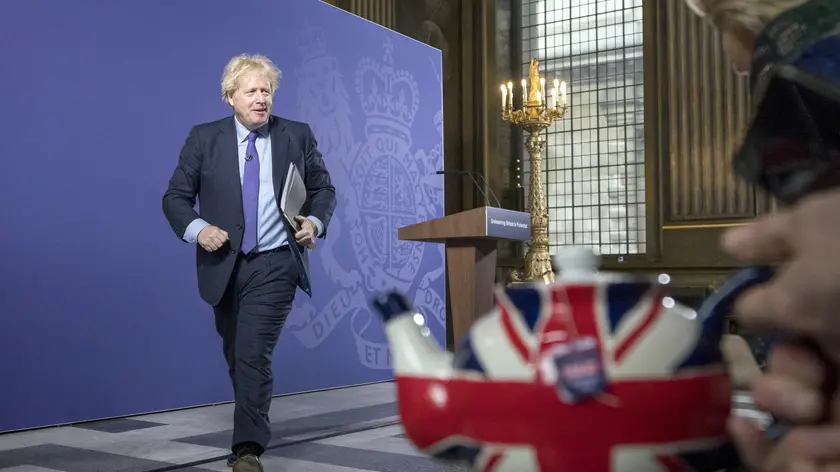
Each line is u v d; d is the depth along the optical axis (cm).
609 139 1097
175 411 467
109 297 438
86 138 430
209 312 493
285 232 293
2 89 394
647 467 37
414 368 43
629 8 1091
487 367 40
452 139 1159
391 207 632
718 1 33
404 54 656
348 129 595
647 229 1045
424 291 661
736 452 39
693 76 1027
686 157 1023
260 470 267
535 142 977
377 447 342
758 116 31
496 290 43
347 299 585
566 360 38
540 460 38
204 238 279
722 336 40
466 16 1152
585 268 43
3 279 392
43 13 412
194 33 491
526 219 415
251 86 298
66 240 419
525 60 1159
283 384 534
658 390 37
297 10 560
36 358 404
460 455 42
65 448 352
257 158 300
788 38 30
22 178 401
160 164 468
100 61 438
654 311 39
